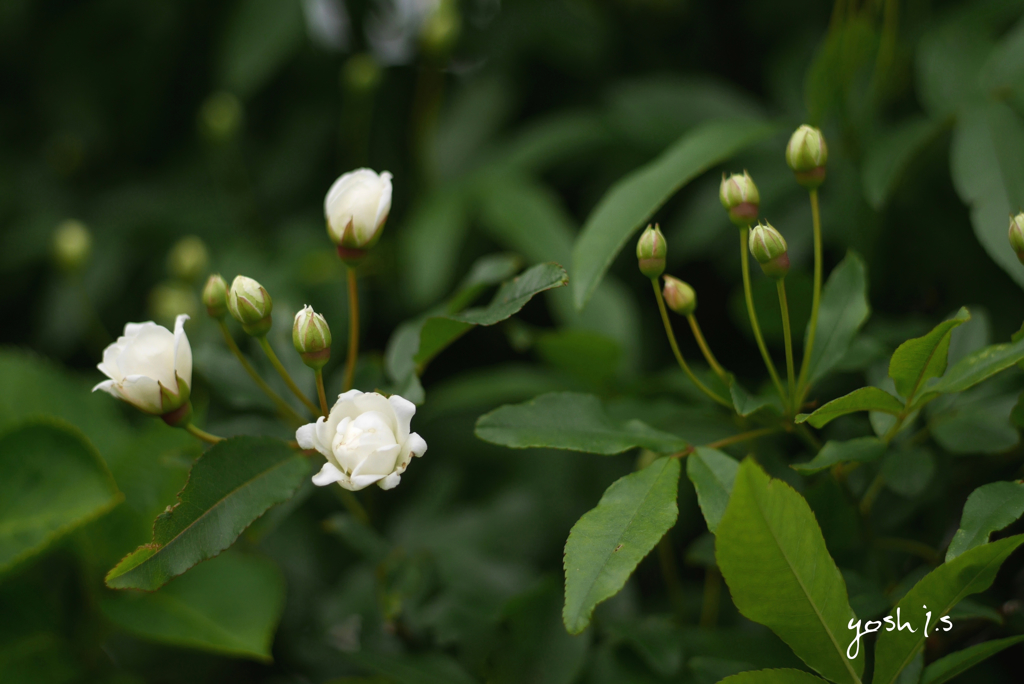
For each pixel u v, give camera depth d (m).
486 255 0.68
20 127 0.78
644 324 0.61
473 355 0.66
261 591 0.54
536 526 0.58
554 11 0.67
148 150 0.79
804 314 0.53
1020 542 0.46
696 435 0.53
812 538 0.46
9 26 0.73
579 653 0.51
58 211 0.75
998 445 0.49
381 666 0.51
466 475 0.62
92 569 0.54
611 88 0.69
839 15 0.55
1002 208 0.52
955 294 0.57
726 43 0.67
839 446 0.49
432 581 0.56
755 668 0.49
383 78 0.74
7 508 0.52
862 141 0.56
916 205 0.57
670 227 0.61
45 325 0.69
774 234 0.49
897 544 0.51
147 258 0.73
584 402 0.49
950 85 0.55
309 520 0.60
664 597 0.56
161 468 0.54
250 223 0.74
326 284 0.61
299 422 0.52
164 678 0.59
